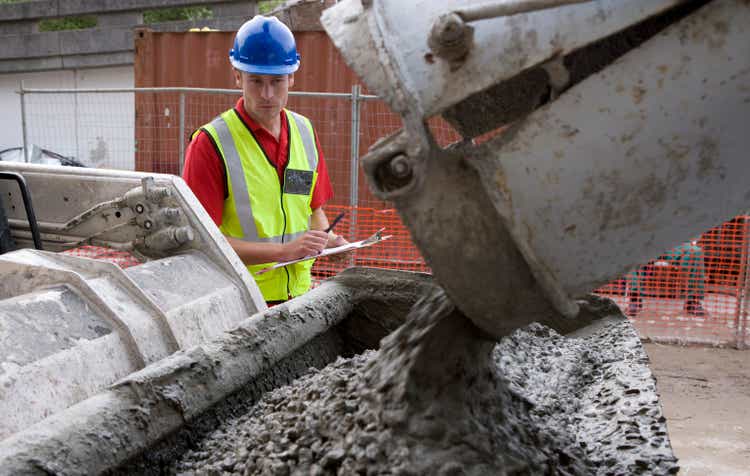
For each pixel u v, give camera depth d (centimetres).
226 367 159
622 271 111
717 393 493
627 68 102
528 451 128
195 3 1199
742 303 656
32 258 210
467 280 108
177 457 145
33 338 175
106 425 123
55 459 111
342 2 115
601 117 103
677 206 107
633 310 650
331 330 234
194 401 145
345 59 105
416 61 104
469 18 100
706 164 105
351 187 625
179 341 217
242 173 288
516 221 104
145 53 759
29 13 1294
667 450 137
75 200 278
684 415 451
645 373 179
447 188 105
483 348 134
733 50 100
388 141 104
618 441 144
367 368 140
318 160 321
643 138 103
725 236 629
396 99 102
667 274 642
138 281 224
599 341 212
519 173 104
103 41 1226
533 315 113
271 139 297
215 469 136
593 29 100
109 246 272
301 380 174
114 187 270
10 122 1303
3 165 287
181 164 659
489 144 105
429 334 127
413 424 121
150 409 134
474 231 106
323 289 233
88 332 191
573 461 134
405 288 239
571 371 189
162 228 261
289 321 195
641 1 100
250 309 255
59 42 1248
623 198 105
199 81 756
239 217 290
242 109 295
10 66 1281
